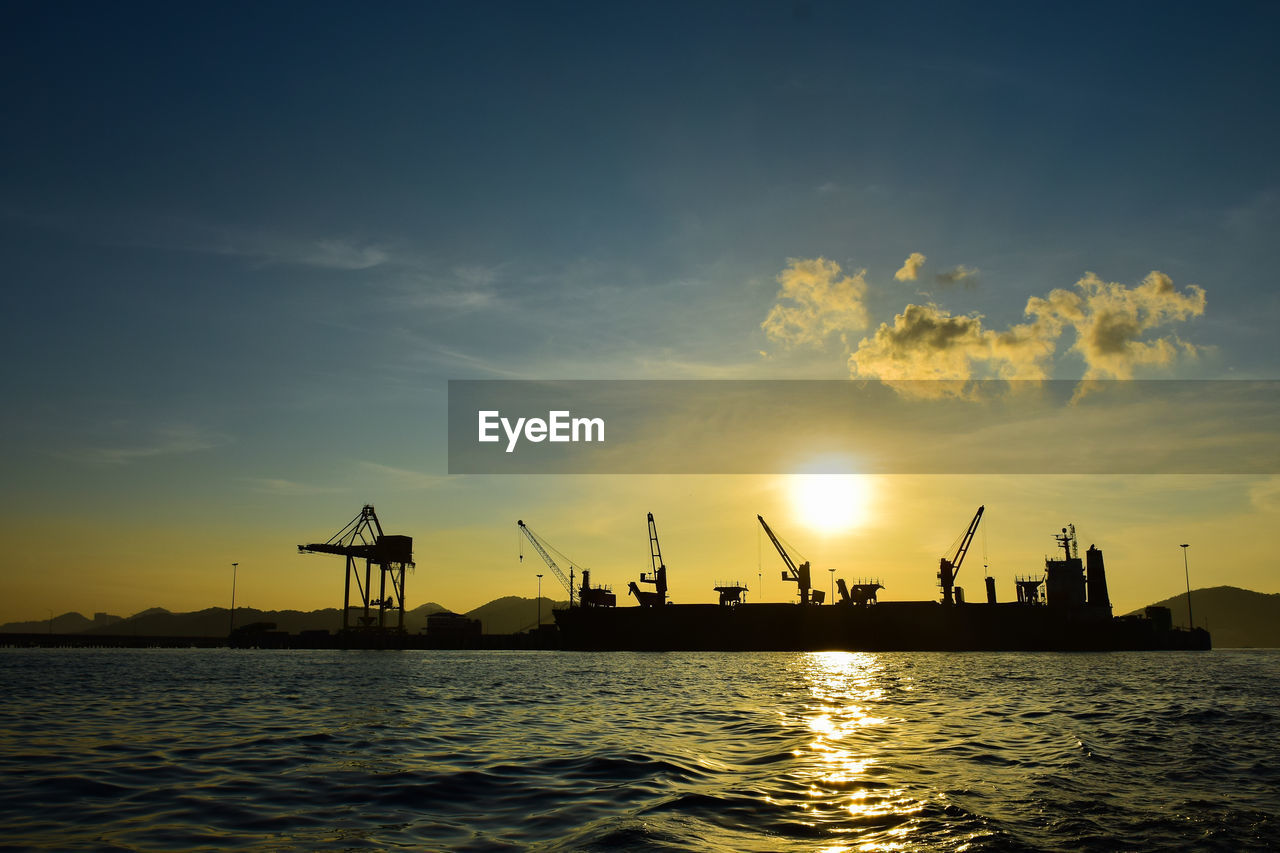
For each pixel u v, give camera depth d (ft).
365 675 328.90
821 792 76.18
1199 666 427.33
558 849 56.13
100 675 321.32
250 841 59.16
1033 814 67.21
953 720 144.87
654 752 102.06
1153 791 77.00
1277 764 93.15
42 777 84.69
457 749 106.01
